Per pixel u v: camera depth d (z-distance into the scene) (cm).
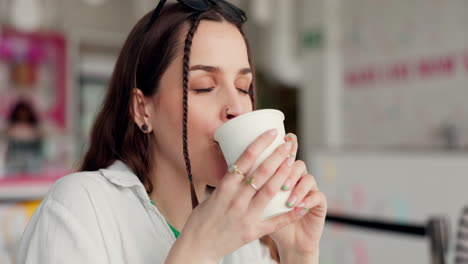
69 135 521
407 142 451
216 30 82
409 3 443
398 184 298
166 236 86
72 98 528
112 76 100
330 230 337
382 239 301
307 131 534
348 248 323
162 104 85
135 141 93
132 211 85
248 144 66
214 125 79
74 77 532
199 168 82
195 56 80
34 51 502
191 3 82
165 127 85
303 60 533
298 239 88
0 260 189
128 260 81
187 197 93
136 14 543
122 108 95
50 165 479
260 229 66
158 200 93
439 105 421
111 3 562
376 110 479
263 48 595
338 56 514
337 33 508
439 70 420
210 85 81
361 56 493
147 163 93
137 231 84
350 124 507
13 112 405
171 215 93
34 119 413
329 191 349
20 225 200
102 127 100
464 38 400
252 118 67
